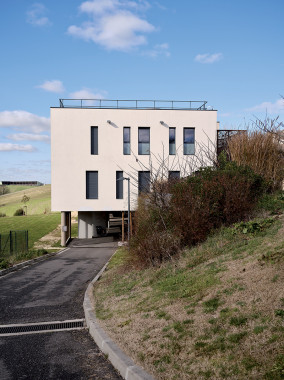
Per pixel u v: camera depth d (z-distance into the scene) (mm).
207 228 8914
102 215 31453
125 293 7324
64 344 5086
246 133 11156
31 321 6488
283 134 10281
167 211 9734
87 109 24938
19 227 39312
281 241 6270
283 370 2926
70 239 30312
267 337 3523
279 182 10508
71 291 9516
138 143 24969
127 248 11250
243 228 8094
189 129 25094
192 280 6148
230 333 3863
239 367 3205
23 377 3945
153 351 4047
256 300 4410
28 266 15594
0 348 4965
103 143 24953
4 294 9289
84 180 24938
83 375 3953
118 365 4012
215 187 9273
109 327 5289
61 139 24938
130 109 24938
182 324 4520
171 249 8789
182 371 3455
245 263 5840
